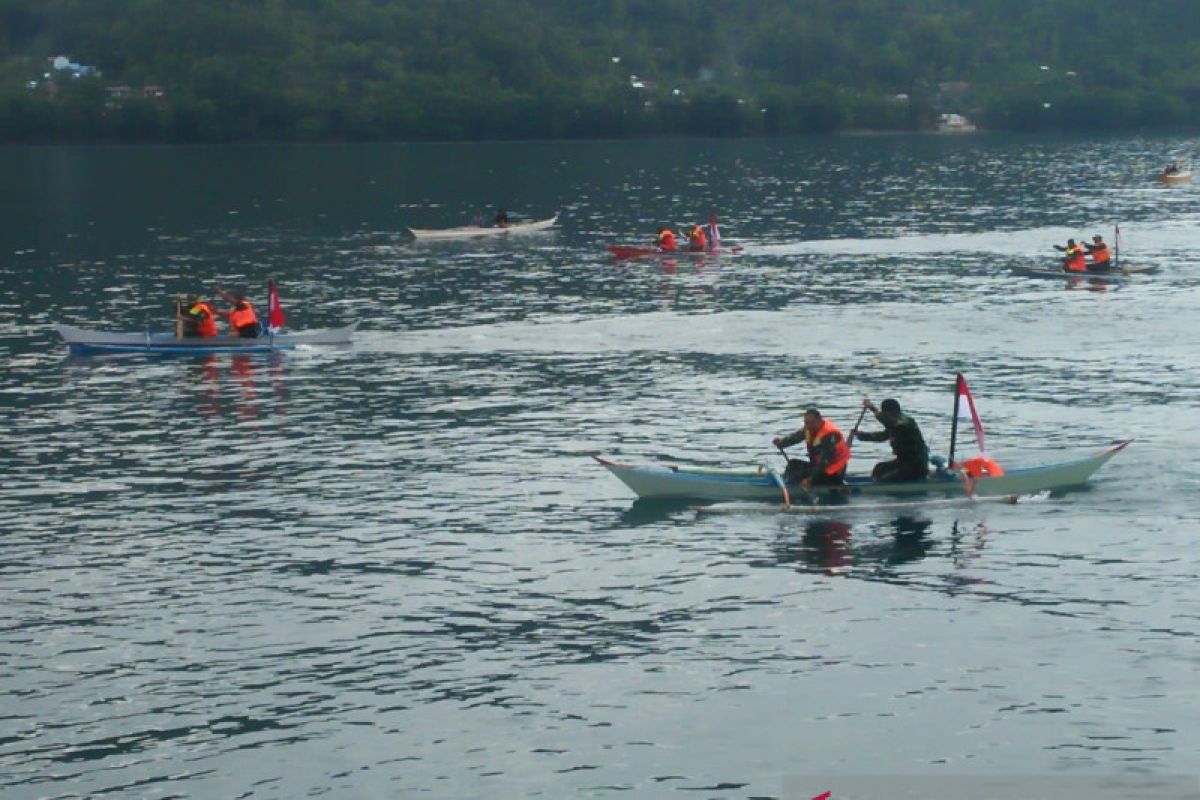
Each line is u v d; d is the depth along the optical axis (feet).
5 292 255.91
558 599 106.32
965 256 294.25
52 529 122.11
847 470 137.49
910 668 94.58
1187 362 181.98
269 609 104.83
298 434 153.07
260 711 89.76
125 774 82.74
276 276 275.18
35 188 470.39
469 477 136.46
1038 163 584.81
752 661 95.86
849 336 203.82
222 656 97.14
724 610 104.01
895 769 82.69
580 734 86.74
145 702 90.94
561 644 98.78
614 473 127.34
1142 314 217.56
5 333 214.48
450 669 95.20
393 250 315.17
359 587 108.88
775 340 201.77
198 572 111.96
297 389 174.81
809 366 183.83
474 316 226.38
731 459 141.18
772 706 89.86
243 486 134.21
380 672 94.84
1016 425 152.46
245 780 82.17
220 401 168.55
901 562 112.57
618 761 83.76
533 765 83.46
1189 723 86.74
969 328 208.23
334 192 456.45
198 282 267.59
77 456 144.97
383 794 80.74
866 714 88.69
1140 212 389.60
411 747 85.51
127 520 124.36
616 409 162.40
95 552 116.47
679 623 101.91
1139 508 124.16
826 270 275.18
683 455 142.72
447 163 572.92
